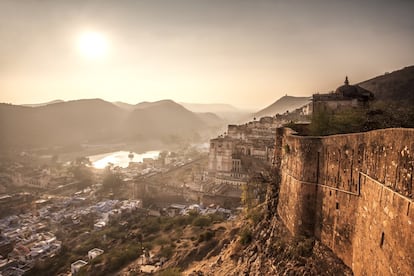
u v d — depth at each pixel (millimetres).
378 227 19844
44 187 173125
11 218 121750
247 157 137250
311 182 31047
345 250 25922
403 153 17625
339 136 27188
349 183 25578
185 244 68938
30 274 78562
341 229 26547
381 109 47531
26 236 103938
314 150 30766
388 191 18750
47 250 91250
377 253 19812
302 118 118438
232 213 98062
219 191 120312
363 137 23609
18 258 87188
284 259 32688
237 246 46938
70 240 99438
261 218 45531
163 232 85375
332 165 28172
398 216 17250
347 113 46500
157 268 60844
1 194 159375
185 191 132250
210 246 62750
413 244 15492
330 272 26766
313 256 29422
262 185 58406
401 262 16594
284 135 41562
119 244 84938
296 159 33188
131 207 122188
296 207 32719
